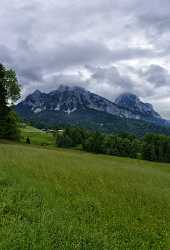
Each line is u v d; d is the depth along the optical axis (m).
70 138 152.50
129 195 16.42
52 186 16.20
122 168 30.20
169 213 14.15
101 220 11.85
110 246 9.41
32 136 157.88
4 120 75.44
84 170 23.03
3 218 10.27
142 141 146.25
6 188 14.41
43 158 27.73
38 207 12.28
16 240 8.62
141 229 11.58
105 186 17.91
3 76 72.12
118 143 144.38
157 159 141.12
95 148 144.50
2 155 27.31
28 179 17.09
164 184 23.78
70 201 13.93
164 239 10.86
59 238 9.26
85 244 9.16
